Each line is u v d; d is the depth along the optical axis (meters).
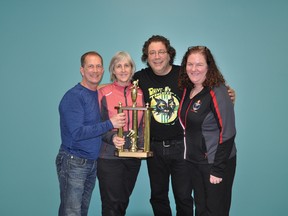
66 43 2.27
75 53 2.28
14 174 2.32
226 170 1.57
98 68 1.70
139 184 2.34
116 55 1.81
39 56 2.28
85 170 1.74
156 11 2.24
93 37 2.27
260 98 2.25
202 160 1.59
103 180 1.84
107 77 2.28
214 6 2.22
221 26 2.23
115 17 2.25
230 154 1.55
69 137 1.71
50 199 2.33
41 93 2.29
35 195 2.33
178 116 1.73
